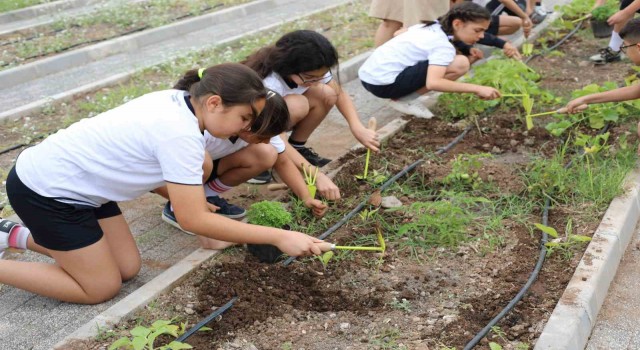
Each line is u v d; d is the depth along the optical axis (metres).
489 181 5.10
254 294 3.85
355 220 4.66
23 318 3.73
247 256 4.21
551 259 4.15
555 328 3.43
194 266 4.04
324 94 5.14
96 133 3.55
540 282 3.95
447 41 5.89
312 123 5.32
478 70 6.42
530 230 4.45
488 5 8.38
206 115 3.40
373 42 8.87
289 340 3.50
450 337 3.48
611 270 4.09
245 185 5.26
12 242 3.97
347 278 4.04
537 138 5.86
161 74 8.03
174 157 3.36
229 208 4.66
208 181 4.59
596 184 4.79
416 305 3.78
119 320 3.58
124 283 4.06
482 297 3.82
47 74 8.25
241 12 11.12
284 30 9.67
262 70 4.73
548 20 9.39
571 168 5.12
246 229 3.50
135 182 3.61
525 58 8.00
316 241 3.62
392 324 3.61
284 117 3.67
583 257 4.02
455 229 4.36
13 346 3.51
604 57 7.72
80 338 3.44
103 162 3.53
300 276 4.05
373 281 4.01
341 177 5.18
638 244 4.50
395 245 4.37
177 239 4.57
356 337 3.51
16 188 3.58
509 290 3.87
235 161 4.48
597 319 3.79
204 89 3.34
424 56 6.00
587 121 6.04
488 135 5.96
